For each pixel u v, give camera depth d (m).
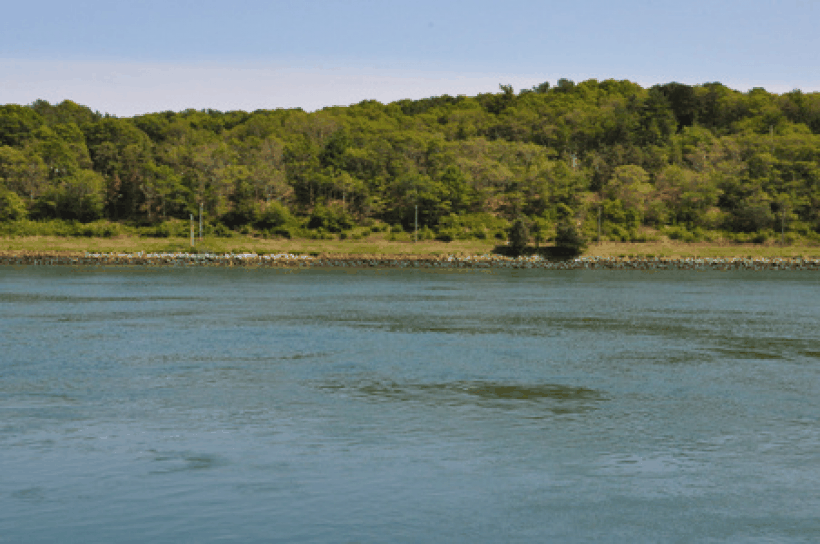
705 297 91.12
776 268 168.38
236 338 51.34
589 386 35.31
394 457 23.30
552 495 20.02
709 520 18.45
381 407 30.45
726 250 186.38
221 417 28.50
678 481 21.28
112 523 17.78
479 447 24.56
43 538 16.95
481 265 169.75
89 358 42.50
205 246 183.62
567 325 60.75
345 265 168.00
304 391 33.59
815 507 19.36
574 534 17.53
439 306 76.69
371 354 44.72
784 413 29.88
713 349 47.81
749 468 22.53
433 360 42.62
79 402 31.00
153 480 20.84
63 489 20.05
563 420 28.45
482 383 35.81
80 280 114.69
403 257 173.12
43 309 70.69
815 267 169.00
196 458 22.98
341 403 31.16
